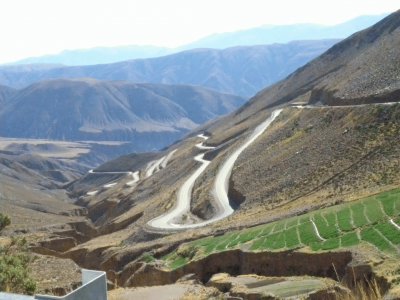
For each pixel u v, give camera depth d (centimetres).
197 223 8850
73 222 11781
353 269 3344
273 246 4697
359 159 8125
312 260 4056
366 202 5344
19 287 2427
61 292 3628
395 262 3241
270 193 9019
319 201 7169
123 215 12719
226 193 10519
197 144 19388
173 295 3569
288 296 3138
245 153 12494
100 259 7700
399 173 6775
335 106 11444
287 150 10631
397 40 13350
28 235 9000
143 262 6359
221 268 5025
